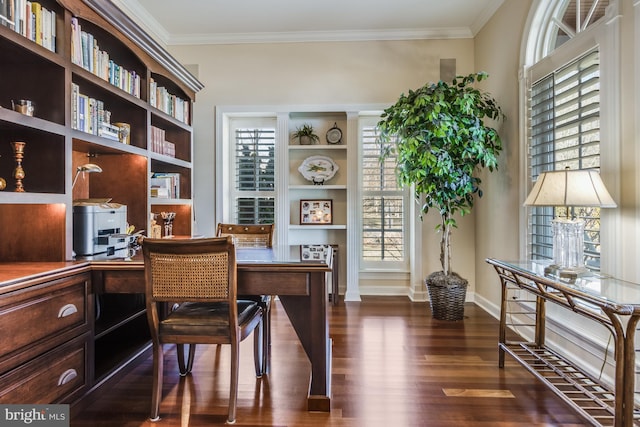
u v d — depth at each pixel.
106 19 2.26
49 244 1.95
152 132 2.99
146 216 2.76
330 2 3.54
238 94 4.29
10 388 1.45
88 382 1.94
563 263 1.95
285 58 4.26
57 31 1.92
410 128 3.23
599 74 2.12
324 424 1.82
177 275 1.83
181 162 3.32
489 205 3.72
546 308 2.68
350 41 4.21
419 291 4.19
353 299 4.20
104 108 2.74
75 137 2.03
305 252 4.25
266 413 1.92
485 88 3.79
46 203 1.82
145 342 2.57
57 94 1.93
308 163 4.41
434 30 4.08
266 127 4.51
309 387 2.16
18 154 1.84
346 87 4.22
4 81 1.95
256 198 4.51
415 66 4.17
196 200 4.32
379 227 4.49
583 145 2.27
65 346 1.75
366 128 4.48
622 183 1.96
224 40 4.26
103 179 2.78
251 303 2.28
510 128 3.23
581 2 2.45
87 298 1.92
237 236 3.23
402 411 1.92
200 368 2.45
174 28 4.06
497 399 2.04
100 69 2.31
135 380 2.27
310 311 1.98
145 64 2.71
